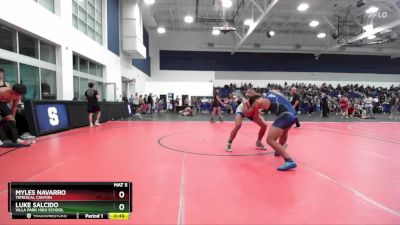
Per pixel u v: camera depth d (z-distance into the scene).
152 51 26.14
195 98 23.72
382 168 3.97
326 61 27.52
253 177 3.44
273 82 27.06
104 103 11.96
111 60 14.38
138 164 4.02
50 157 4.43
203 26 25.00
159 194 2.79
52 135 7.16
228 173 3.61
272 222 2.20
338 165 4.14
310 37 26.89
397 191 2.97
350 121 13.63
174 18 22.80
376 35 21.20
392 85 27.64
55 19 8.79
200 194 2.81
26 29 7.26
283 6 18.86
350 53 27.69
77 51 10.44
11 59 7.06
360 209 2.47
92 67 12.70
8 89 5.26
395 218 2.29
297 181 3.29
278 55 27.08
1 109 5.31
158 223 2.16
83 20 11.45
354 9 19.34
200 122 12.01
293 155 4.86
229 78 26.75
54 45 9.12
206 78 26.56
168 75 26.30
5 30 6.97
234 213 2.36
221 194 2.82
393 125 11.38
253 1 15.12
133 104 17.56
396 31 23.53
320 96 23.19
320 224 2.17
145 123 11.27
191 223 2.17
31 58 7.92
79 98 11.15
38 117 6.96
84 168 3.75
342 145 6.00
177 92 24.95
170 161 4.24
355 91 26.30
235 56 26.73
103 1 13.51
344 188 3.05
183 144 5.87
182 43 26.25
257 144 5.48
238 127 5.04
